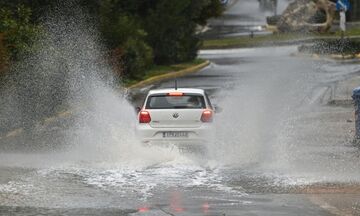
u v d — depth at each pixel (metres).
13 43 50.50
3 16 51.94
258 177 30.44
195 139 35.41
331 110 54.47
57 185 28.75
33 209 24.48
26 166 33.28
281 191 27.50
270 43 129.12
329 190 27.61
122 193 27.22
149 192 27.39
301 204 25.17
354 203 25.31
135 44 81.19
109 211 24.12
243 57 111.88
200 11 105.88
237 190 27.73
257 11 197.12
